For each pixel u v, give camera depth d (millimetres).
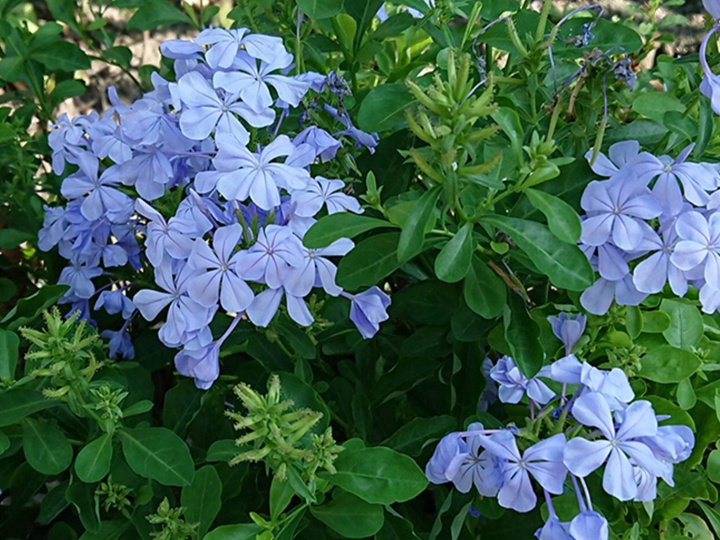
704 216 214
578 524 180
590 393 188
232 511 251
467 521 248
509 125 209
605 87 217
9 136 314
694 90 243
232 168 213
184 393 265
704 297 214
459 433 202
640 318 231
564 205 201
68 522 283
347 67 317
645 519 230
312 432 219
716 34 239
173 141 234
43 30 347
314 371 285
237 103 226
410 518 256
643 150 253
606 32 273
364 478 204
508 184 249
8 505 292
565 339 233
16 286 342
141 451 218
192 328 216
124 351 289
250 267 208
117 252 280
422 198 201
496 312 214
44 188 349
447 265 203
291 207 221
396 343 282
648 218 209
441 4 285
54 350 206
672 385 242
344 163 262
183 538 218
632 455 185
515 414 248
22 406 223
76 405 214
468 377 252
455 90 190
